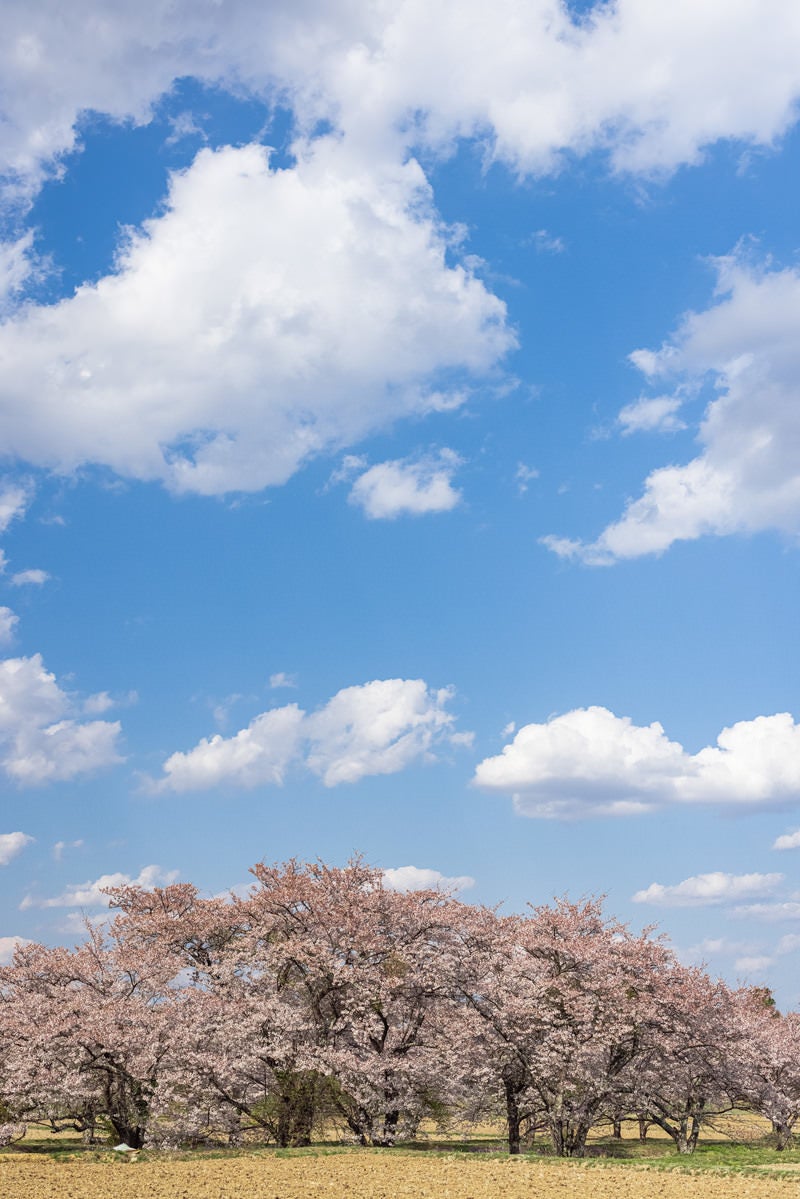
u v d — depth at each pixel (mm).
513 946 33469
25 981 34906
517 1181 21172
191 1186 20422
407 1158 25953
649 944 31906
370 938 32812
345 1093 30812
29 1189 20125
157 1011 31375
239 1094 30234
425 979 31969
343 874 35656
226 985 33688
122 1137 30219
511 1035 30062
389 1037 32469
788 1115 33438
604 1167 24203
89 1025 29453
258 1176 21984
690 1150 30422
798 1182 21578
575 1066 28734
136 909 40000
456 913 34031
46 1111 29453
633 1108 30188
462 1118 31844
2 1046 30797
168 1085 29266
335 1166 23984
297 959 32094
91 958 34188
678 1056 30766
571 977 32125
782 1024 41938
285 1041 29719
